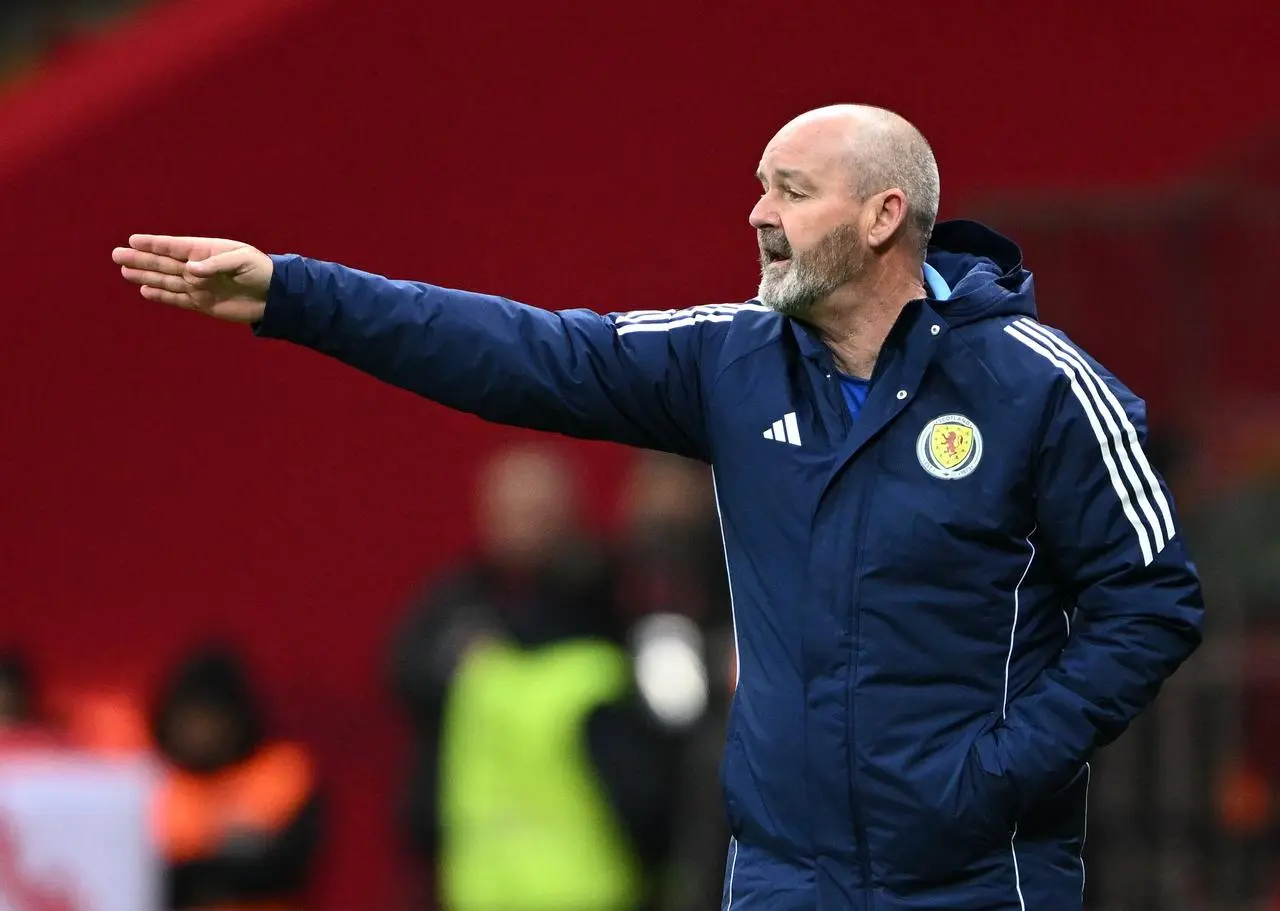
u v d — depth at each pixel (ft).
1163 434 82.33
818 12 94.68
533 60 95.86
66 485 96.78
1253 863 75.36
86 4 119.75
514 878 74.02
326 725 94.38
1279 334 85.66
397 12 95.71
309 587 96.12
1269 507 79.71
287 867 83.25
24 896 43.09
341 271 42.78
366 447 96.53
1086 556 41.42
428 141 95.86
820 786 41.42
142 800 44.60
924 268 44.73
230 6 97.91
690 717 74.54
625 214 95.40
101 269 96.68
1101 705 40.98
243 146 96.17
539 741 74.18
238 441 96.78
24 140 96.32
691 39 95.40
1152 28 93.25
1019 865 41.81
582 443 95.71
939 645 41.16
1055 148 92.99
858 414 42.39
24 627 96.27
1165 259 86.99
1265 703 76.89
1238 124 92.43
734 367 43.37
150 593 96.58
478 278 95.86
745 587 42.88
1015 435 41.04
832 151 42.39
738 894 42.68
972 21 93.40
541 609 76.69
